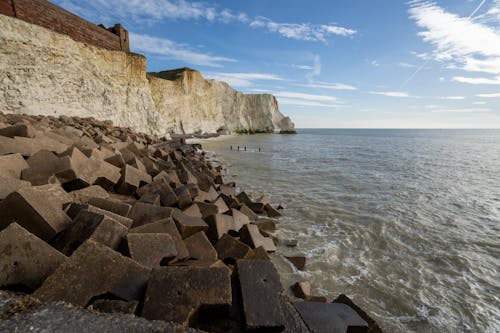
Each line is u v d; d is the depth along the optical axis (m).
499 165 23.69
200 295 2.40
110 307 2.19
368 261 6.02
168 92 38.19
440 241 7.22
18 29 14.80
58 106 17.03
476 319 4.38
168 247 3.46
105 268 2.54
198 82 47.78
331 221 8.41
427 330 4.12
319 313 2.80
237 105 69.31
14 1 14.81
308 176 16.33
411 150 39.84
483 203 11.11
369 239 7.16
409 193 12.54
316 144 49.00
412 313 4.45
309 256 6.05
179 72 44.97
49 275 2.40
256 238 5.77
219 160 22.56
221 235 5.43
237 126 69.06
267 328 2.41
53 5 17.30
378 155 31.23
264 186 13.19
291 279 5.07
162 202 6.26
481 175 18.30
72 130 10.96
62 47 17.42
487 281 5.43
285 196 11.36
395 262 6.04
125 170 6.71
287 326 2.52
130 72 24.72
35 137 6.88
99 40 21.67
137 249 3.16
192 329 2.09
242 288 2.72
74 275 2.38
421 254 6.47
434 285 5.22
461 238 7.44
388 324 3.38
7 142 5.71
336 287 5.00
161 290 2.38
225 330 2.40
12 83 14.41
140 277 2.64
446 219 8.99
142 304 2.35
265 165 20.56
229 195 9.07
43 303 2.08
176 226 4.47
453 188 13.88
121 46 24.59
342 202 10.65
